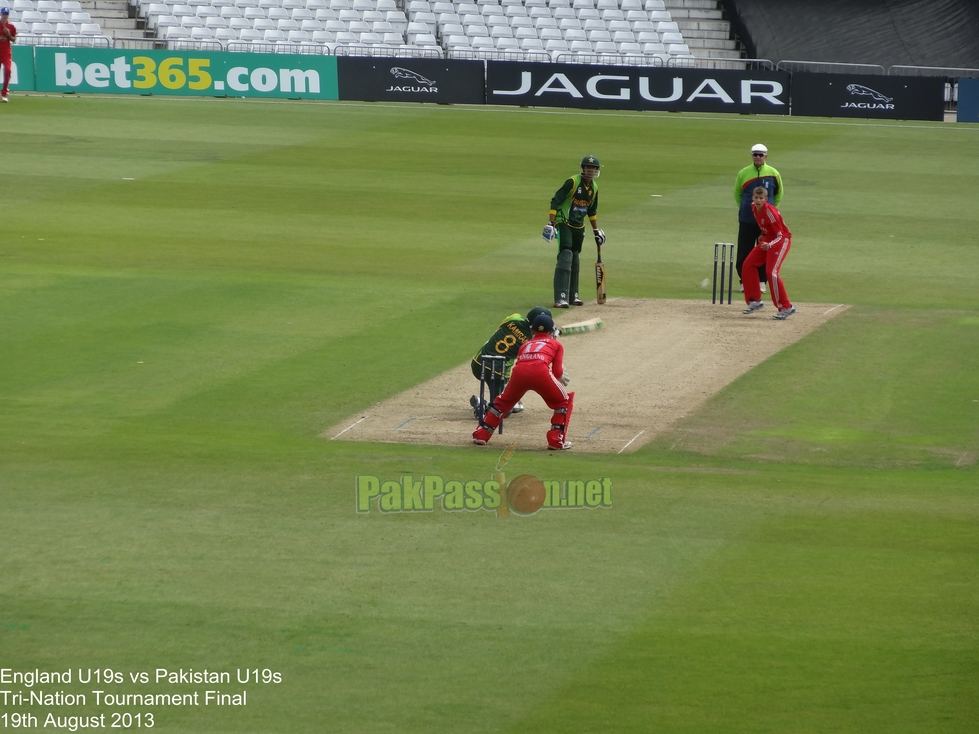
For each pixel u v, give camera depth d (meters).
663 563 32.09
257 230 81.38
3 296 62.16
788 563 32.16
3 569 31.09
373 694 25.47
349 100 145.88
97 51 140.75
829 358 53.72
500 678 26.14
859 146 123.94
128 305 61.19
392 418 45.34
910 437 43.94
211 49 148.75
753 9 176.50
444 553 32.56
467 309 61.88
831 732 24.08
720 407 46.84
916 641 27.88
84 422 44.47
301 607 29.25
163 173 99.75
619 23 172.38
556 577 31.12
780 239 59.69
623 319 60.62
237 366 51.91
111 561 31.70
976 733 24.00
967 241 82.62
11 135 112.69
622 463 40.47
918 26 176.38
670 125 135.50
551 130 128.75
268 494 36.81
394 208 89.69
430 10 167.75
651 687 25.80
